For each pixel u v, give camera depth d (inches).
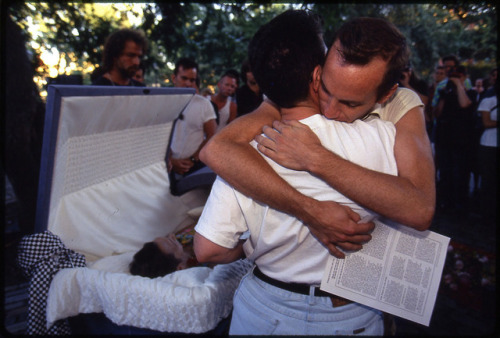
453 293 115.0
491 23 220.2
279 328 42.0
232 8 226.1
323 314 41.1
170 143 103.9
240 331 45.6
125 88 74.8
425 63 341.1
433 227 162.2
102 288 61.8
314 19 38.9
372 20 33.9
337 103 35.8
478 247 143.2
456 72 180.5
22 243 65.9
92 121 71.9
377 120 39.3
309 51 37.2
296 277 41.3
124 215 86.7
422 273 39.6
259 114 43.9
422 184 36.0
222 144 38.8
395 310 40.1
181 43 230.7
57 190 70.4
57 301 62.9
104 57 113.6
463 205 184.2
